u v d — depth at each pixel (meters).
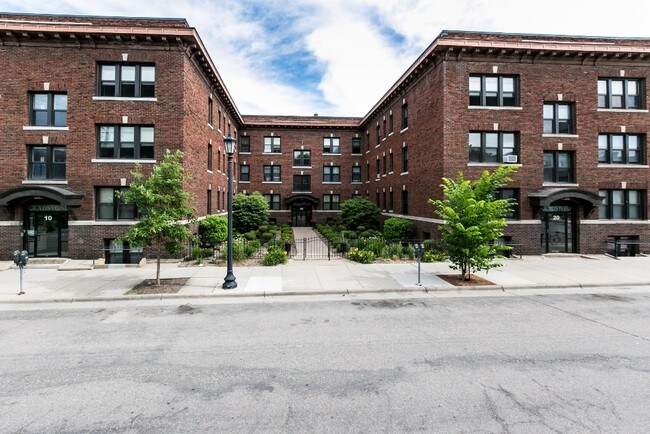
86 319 8.83
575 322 8.50
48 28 16.16
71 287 11.77
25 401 5.05
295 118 38.16
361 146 38.34
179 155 12.36
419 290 11.70
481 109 18.72
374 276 13.48
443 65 18.58
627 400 5.00
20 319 8.83
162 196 11.38
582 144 19.20
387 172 28.77
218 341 7.32
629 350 6.79
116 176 16.98
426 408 4.80
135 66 17.42
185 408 4.85
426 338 7.44
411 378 5.67
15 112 16.66
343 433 4.26
